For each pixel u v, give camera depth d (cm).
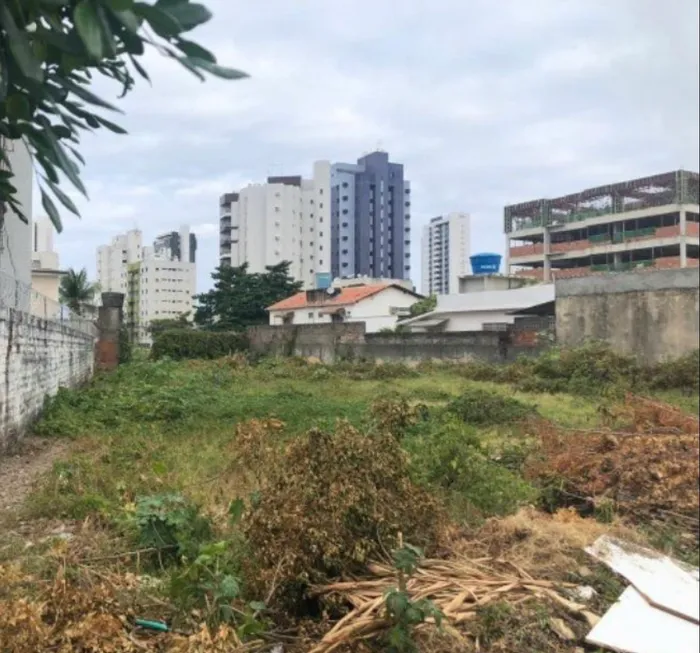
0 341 759
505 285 3216
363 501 374
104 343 2202
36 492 584
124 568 404
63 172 121
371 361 2302
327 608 339
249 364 2494
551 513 573
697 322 1691
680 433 740
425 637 309
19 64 104
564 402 1342
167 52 114
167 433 930
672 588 397
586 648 328
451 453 586
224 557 376
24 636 259
